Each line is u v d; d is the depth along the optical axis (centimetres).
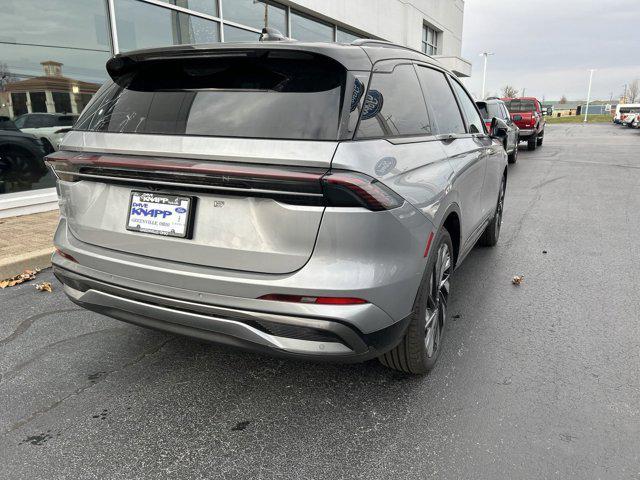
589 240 564
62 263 260
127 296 236
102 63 774
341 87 213
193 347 317
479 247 538
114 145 229
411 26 1975
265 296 204
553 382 271
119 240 236
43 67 698
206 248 213
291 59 223
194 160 207
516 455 215
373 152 210
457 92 380
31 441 228
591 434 228
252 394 265
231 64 231
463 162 325
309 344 207
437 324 286
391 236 209
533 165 1359
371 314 205
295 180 190
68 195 253
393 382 274
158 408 253
